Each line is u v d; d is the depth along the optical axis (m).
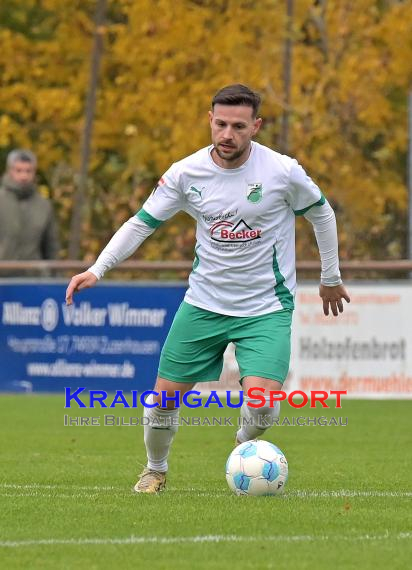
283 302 22.05
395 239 61.25
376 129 60.16
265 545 17.59
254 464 21.83
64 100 59.81
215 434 34.91
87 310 43.75
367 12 59.53
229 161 21.53
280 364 21.83
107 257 22.20
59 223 63.19
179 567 16.27
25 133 61.09
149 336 43.34
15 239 44.91
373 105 58.47
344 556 16.95
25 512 20.27
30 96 60.81
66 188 60.97
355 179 58.88
